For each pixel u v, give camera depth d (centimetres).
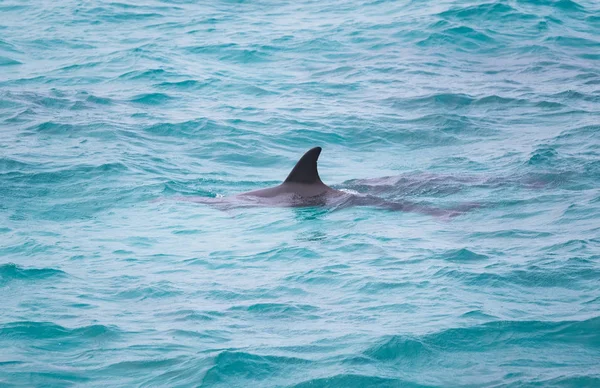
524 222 5012
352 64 10331
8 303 3806
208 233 5003
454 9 12462
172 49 11019
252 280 4112
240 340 3344
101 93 9012
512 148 7025
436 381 2938
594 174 6097
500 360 3075
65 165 6481
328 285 3991
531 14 12250
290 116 8244
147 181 6156
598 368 2978
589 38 11369
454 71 9975
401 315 3544
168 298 3881
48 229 5100
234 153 7131
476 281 3925
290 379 2994
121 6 13650
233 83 9531
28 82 9475
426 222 5112
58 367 3125
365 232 4906
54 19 12825
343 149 7350
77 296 3912
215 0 14262
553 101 8581
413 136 7656
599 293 3709
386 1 13562
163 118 8069
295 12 13288
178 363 3141
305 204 5591
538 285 3850
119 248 4700
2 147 6969
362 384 2931
